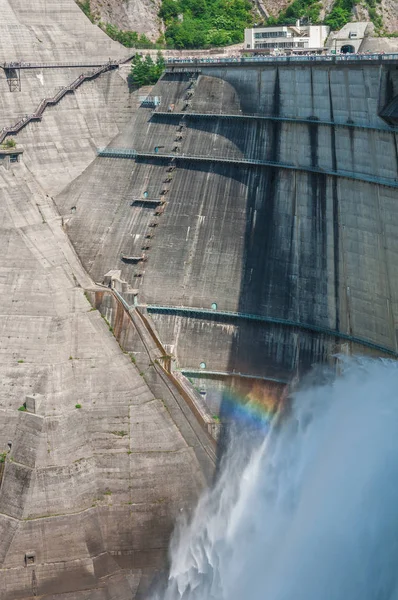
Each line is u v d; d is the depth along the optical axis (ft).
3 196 429.79
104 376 370.12
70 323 384.27
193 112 454.40
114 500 347.77
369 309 353.51
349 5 591.37
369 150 356.18
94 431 359.66
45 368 368.27
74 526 341.41
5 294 396.78
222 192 425.69
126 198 454.81
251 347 390.83
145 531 345.92
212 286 406.21
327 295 373.40
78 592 337.93
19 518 340.59
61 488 344.69
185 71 472.03
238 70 439.63
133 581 341.62
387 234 344.90
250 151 422.41
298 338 380.37
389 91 345.72
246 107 431.02
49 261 412.36
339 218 372.38
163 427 361.30
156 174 452.76
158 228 433.48
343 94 370.73
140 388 371.15
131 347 382.63
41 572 337.72
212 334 399.24
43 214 437.99
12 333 383.86
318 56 383.45
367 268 355.77
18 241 414.21
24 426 356.18
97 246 444.14
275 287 391.86
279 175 406.41
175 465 354.54
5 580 336.49
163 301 411.13
